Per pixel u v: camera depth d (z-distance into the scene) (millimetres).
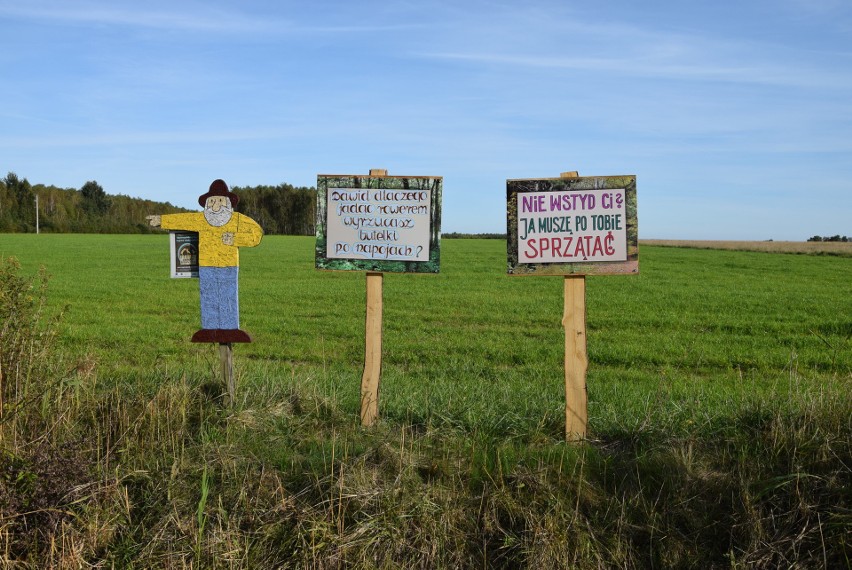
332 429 6477
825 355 13180
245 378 7891
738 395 8133
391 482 5234
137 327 16281
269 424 6574
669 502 5008
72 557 4523
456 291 26219
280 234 112062
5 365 6000
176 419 6406
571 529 4770
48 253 47906
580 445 5926
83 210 110312
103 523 4836
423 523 4832
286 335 15719
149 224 7145
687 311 20781
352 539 4715
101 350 12664
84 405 6512
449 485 5258
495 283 29547
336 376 9312
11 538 4641
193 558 4629
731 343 15094
